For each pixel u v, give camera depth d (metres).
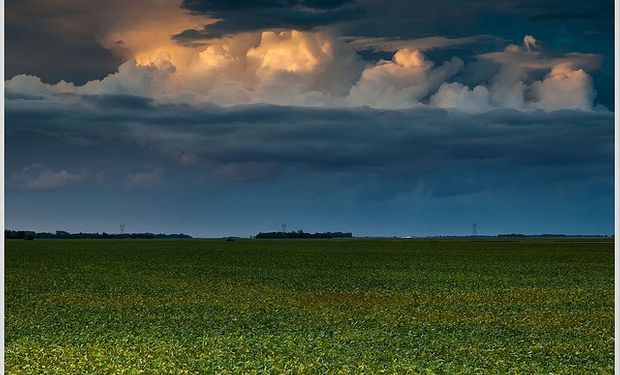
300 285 52.09
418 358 24.58
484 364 23.83
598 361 24.56
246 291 47.62
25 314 35.69
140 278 57.97
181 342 27.48
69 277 58.84
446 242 184.50
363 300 42.69
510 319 34.72
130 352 25.25
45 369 22.36
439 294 46.31
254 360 24.00
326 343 27.31
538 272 65.44
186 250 116.44
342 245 151.00
